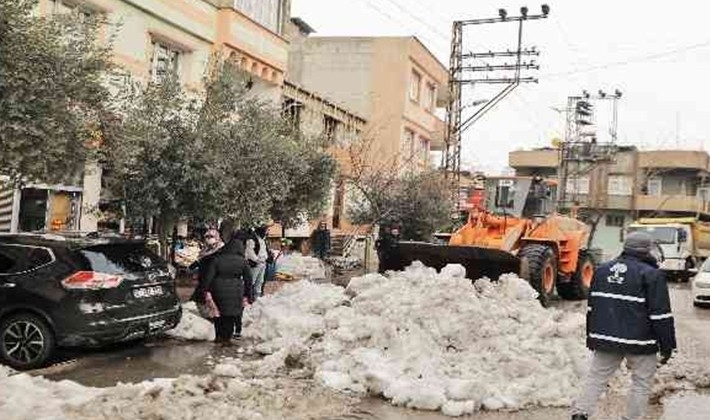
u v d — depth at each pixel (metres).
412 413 7.69
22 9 8.66
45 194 15.51
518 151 60.91
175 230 16.39
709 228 36.59
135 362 9.48
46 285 8.95
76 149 9.71
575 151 55.88
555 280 18.48
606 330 6.87
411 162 33.66
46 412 6.45
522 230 18.31
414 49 37.16
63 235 9.76
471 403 7.85
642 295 6.79
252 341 11.14
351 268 25.77
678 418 7.90
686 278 33.31
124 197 13.15
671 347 6.77
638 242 6.98
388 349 9.43
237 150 13.56
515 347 9.55
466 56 32.47
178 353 10.12
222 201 13.38
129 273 9.62
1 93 8.59
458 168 32.16
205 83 14.53
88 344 9.00
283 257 21.08
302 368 9.32
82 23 9.68
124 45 17.09
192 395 7.37
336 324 10.71
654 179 57.91
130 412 6.62
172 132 13.02
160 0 18.16
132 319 9.45
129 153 10.85
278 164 14.59
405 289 10.90
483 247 15.84
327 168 19.00
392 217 26.25
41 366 8.98
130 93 12.84
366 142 30.59
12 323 9.00
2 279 9.08
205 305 10.97
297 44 37.62
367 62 36.91
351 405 7.82
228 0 20.86
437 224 26.94
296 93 26.75
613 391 9.01
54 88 8.91
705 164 56.84
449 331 9.73
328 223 29.50
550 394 8.45
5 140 8.62
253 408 7.28
